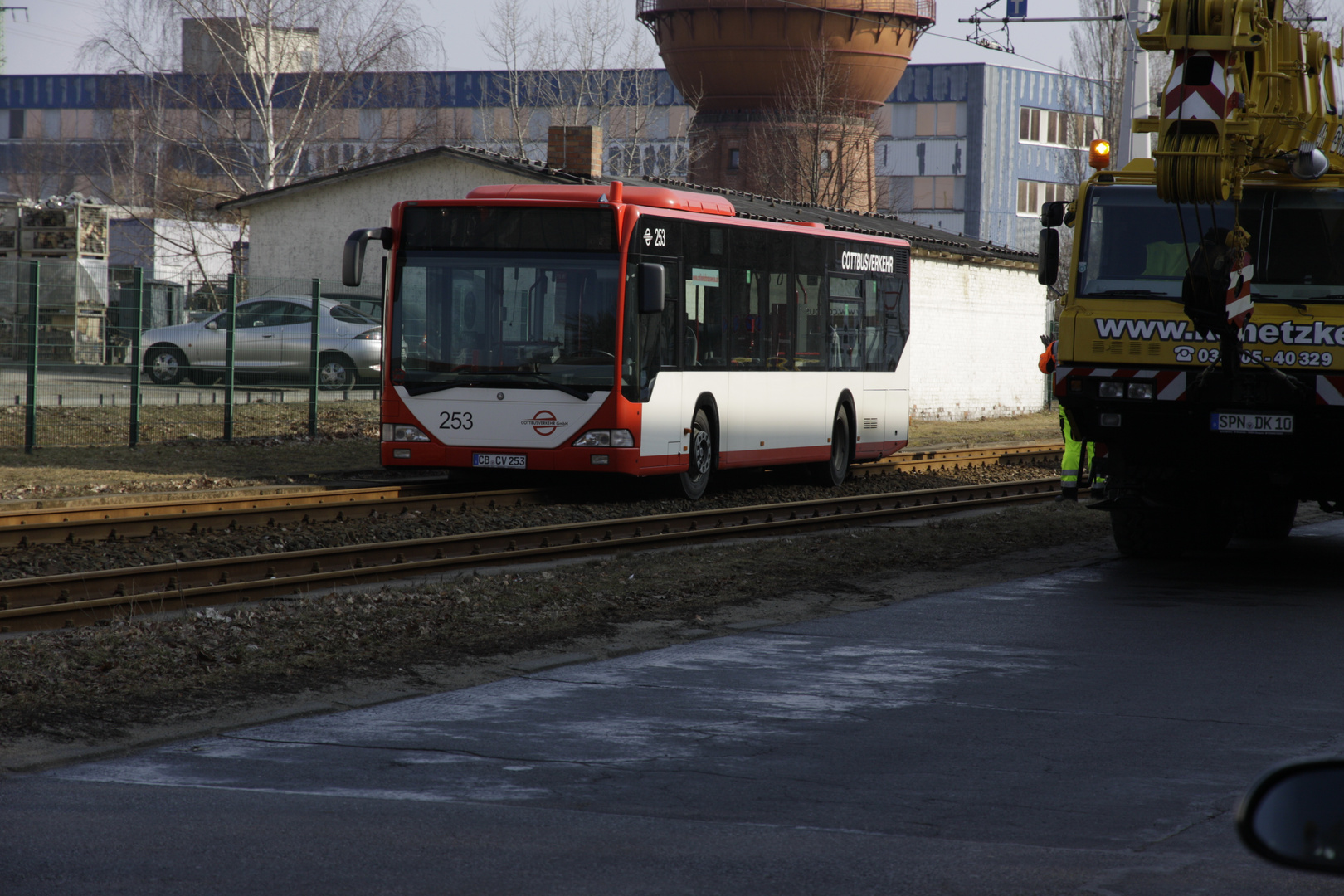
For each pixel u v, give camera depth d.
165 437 39.44
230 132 80.50
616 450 29.77
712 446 33.00
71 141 139.62
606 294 29.83
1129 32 48.41
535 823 9.66
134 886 8.26
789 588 19.94
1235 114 19.75
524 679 14.35
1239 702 13.59
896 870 8.66
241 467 34.16
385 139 93.38
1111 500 22.33
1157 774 11.05
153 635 15.41
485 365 30.28
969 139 139.50
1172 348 21.16
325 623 16.34
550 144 58.72
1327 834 3.81
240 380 51.56
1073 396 21.67
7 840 9.12
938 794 10.45
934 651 15.90
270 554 20.75
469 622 16.80
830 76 94.69
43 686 13.12
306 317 51.28
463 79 135.00
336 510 26.39
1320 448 20.98
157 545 22.83
